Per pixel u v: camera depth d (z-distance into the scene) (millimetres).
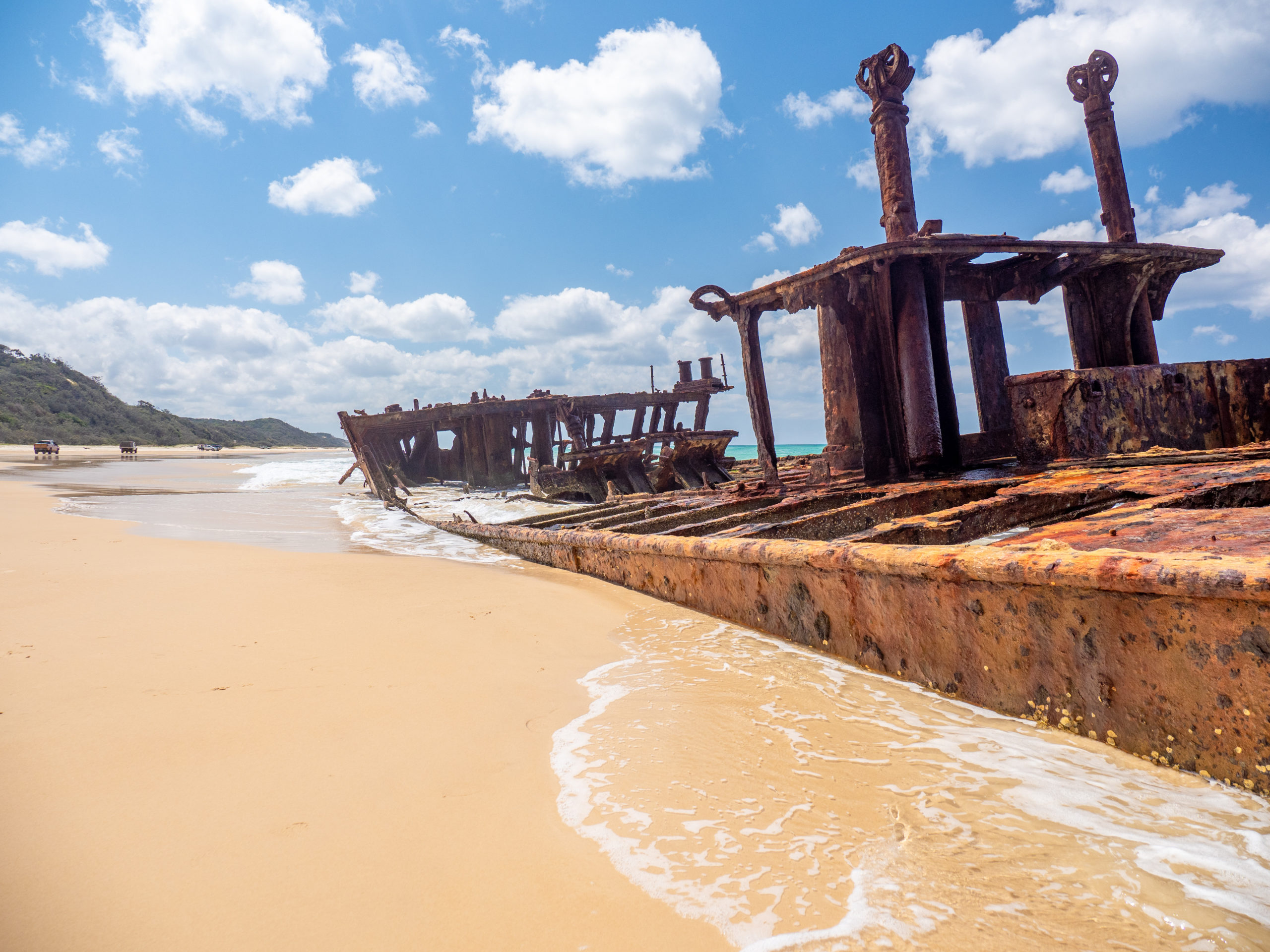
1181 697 1811
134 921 1213
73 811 1598
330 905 1274
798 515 5258
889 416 6531
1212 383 5949
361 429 17547
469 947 1174
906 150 7957
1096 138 8203
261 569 5094
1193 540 2281
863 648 2871
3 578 4574
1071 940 1202
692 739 2125
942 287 6703
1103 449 5473
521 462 20500
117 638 3131
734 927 1241
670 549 4160
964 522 3609
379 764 1883
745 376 7555
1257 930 1212
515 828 1576
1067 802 1699
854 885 1373
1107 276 7645
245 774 1800
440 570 5355
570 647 3244
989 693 2346
